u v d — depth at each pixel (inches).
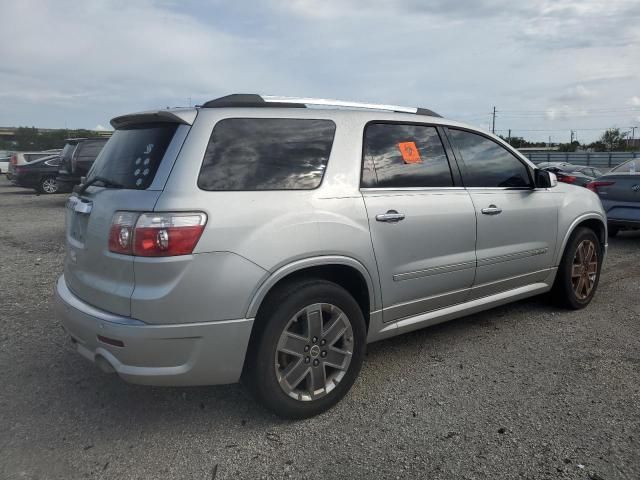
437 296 159.0
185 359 114.6
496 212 171.6
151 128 130.6
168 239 110.5
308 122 137.0
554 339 179.3
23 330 190.2
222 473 109.6
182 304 111.7
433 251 154.3
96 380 152.3
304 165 132.3
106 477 108.4
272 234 120.7
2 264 300.7
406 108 163.9
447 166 164.4
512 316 203.5
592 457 112.5
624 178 344.8
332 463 112.2
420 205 150.9
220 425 128.2
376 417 130.3
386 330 148.4
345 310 132.4
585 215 206.2
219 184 119.3
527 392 141.6
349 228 133.4
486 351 169.8
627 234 400.8
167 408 136.7
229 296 115.1
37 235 412.8
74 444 120.4
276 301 122.4
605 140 3157.0
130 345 112.1
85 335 121.9
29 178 817.5
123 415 133.3
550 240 193.2
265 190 124.3
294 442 120.3
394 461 112.3
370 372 155.4
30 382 150.6
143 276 111.5
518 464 110.3
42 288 246.4
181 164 117.2
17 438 122.4
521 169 189.0
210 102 129.6
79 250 131.6
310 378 128.9
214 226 114.4
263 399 124.0
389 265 143.5
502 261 175.6
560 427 124.1
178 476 108.7
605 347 171.6
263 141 128.8
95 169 144.4
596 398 137.8
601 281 254.8
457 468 109.6
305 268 128.6
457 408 133.7
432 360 163.3
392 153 151.0
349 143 141.2
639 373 152.2
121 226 115.0
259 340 121.3
